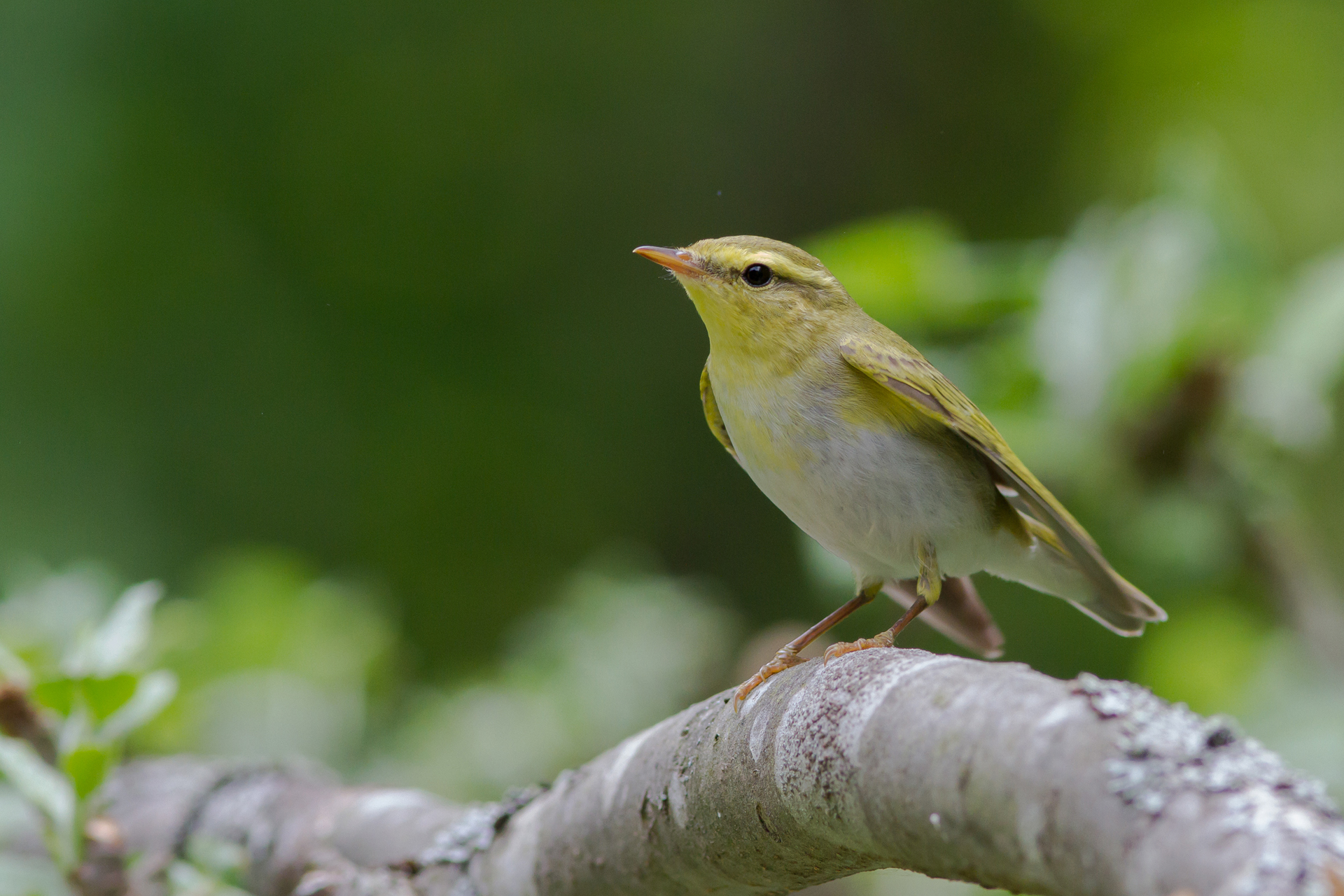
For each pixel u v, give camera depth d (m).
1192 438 8.98
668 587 11.22
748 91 19.80
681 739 4.44
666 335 19.30
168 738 9.10
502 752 10.13
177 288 16.89
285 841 6.79
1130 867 2.64
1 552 14.77
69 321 16.16
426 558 17.70
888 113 19.83
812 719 3.74
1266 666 9.65
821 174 19.66
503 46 19.19
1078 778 2.80
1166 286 9.05
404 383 18.17
